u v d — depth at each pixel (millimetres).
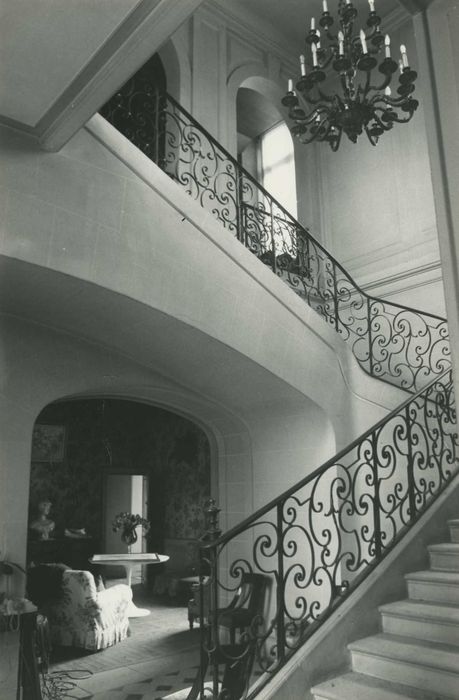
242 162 11203
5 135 3838
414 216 9086
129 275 4477
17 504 5219
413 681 3480
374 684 3557
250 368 5637
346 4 5062
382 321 9086
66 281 4273
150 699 4930
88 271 4238
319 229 10336
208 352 5453
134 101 7727
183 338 5219
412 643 3686
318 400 6027
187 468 11188
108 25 2926
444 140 1729
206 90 9156
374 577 4199
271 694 3424
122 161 4508
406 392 7086
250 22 9969
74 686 5305
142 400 6719
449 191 1688
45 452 10922
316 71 4922
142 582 11375
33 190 3957
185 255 4898
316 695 3541
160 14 2869
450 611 3791
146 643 6836
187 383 6359
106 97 3441
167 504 11461
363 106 5047
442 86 1769
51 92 3449
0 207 3805
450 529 4828
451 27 1779
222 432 7301
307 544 6250
